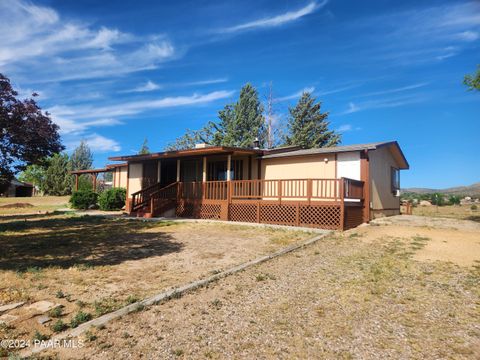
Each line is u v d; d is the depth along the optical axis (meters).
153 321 3.69
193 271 5.80
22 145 9.40
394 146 15.52
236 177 16.91
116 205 19.92
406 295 4.70
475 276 5.61
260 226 11.73
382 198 14.85
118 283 5.00
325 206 11.36
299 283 5.23
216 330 3.52
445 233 10.08
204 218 14.94
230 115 38.38
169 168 19.62
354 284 5.18
